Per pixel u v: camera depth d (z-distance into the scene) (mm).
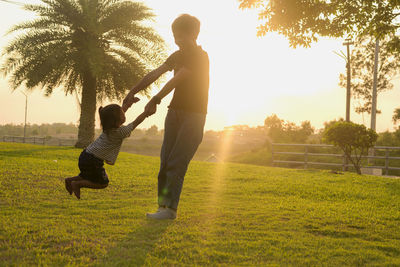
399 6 8477
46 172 7844
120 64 17125
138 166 10734
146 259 2766
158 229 3639
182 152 3779
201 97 3832
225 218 4320
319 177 9555
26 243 3061
